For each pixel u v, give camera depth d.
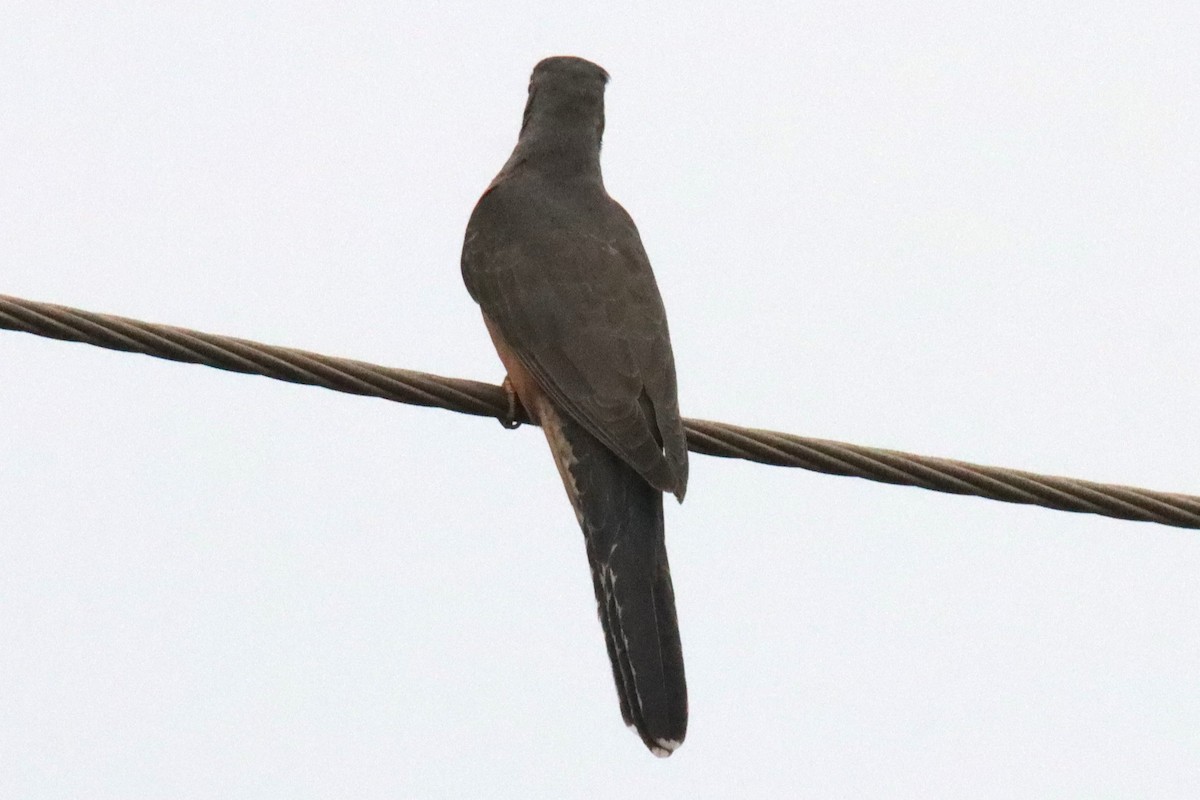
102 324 11.28
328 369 11.92
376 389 12.27
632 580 12.17
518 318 13.01
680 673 11.97
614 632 12.10
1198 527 12.06
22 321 11.17
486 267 13.51
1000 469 11.94
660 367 12.67
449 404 12.71
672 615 12.14
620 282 13.13
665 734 11.75
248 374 11.72
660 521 12.45
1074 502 11.97
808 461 12.17
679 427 12.29
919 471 12.04
